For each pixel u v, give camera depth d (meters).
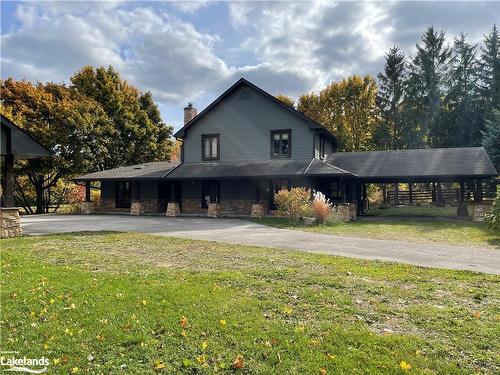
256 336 4.14
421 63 39.00
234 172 20.48
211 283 6.18
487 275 6.67
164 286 5.98
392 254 8.96
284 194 17.50
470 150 21.48
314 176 18.62
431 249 9.73
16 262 7.98
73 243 10.75
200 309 4.95
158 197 24.53
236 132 22.77
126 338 4.16
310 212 16.88
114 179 22.75
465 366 3.50
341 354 3.74
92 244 10.57
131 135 33.78
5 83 27.19
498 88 34.31
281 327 4.36
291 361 3.63
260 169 20.39
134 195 23.50
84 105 28.95
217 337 4.16
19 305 5.20
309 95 42.03
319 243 10.81
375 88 41.09
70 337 4.23
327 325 4.40
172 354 3.83
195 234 12.95
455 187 33.84
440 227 15.09
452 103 36.91
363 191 25.05
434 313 4.78
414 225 15.95
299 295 5.55
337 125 40.34
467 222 17.05
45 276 6.68
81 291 5.76
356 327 4.35
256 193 20.78
